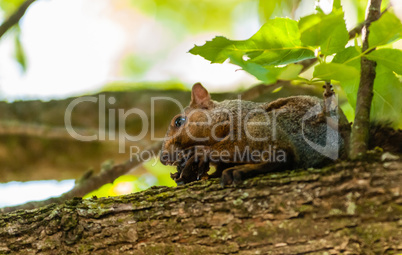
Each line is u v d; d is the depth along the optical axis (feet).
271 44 25.55
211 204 23.80
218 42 25.44
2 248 26.32
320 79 23.54
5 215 27.12
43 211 26.89
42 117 55.06
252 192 23.38
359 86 24.77
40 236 26.16
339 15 23.41
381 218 21.48
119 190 47.83
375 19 26.13
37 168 56.24
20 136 55.11
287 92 51.72
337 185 22.26
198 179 30.60
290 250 22.63
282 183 23.12
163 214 24.45
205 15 63.52
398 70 25.17
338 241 21.95
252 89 42.32
